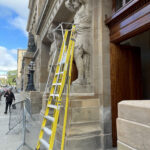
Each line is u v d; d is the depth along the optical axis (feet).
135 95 13.15
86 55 13.08
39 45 34.78
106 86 11.94
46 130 8.44
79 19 13.24
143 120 3.30
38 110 25.25
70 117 10.59
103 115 11.51
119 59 12.84
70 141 9.91
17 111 18.66
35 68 42.73
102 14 12.65
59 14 20.67
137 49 13.92
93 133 10.97
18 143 13.01
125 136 3.78
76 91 12.07
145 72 19.22
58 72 10.02
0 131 17.01
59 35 22.29
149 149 3.10
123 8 10.87
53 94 9.35
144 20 9.45
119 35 11.59
